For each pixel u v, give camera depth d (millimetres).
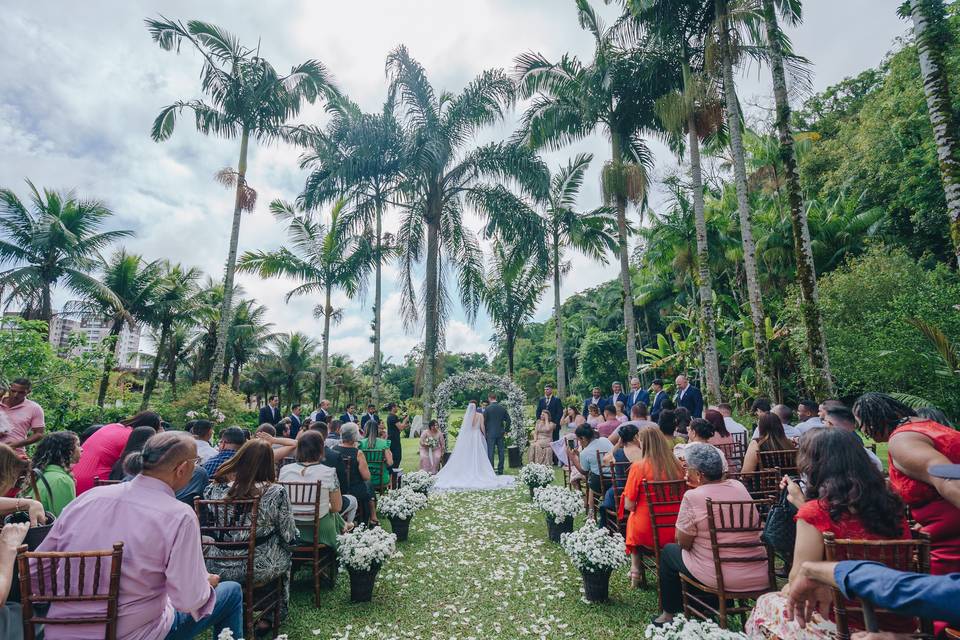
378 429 9555
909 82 17391
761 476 4434
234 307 36094
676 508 3957
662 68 13422
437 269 15992
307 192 16188
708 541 3189
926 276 12695
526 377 40781
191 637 2666
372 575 4164
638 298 29266
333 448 5980
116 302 22844
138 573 2258
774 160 19938
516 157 15305
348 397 49281
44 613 2326
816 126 27250
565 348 40844
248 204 14875
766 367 10562
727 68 11312
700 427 4480
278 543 3594
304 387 45188
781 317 15891
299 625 3730
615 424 8156
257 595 3574
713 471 3285
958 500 2068
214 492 3617
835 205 20500
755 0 10781
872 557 1973
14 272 20344
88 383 10328
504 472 12086
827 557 1901
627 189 13859
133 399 19266
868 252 15414
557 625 3650
